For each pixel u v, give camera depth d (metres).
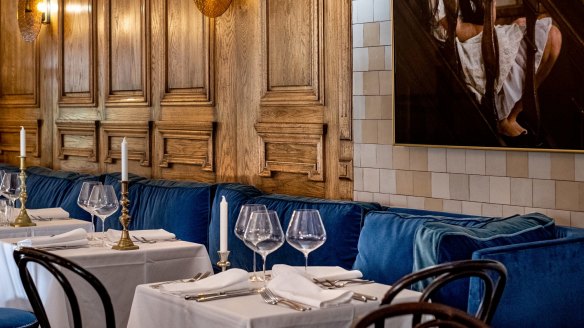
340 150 5.03
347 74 4.94
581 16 3.67
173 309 3.09
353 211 4.54
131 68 6.93
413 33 4.47
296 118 5.31
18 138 8.61
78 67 7.65
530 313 3.15
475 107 4.17
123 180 4.23
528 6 3.89
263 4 5.51
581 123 3.71
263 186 5.62
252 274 3.57
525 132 3.94
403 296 3.11
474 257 3.09
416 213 4.48
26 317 3.96
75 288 3.98
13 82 8.64
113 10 7.12
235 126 5.83
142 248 4.23
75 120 7.71
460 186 4.34
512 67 3.98
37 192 7.09
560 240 3.35
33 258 2.94
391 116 4.68
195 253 4.34
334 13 5.02
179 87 6.39
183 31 6.32
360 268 3.87
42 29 8.13
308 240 3.32
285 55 5.38
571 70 3.73
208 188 5.62
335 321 2.90
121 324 4.11
